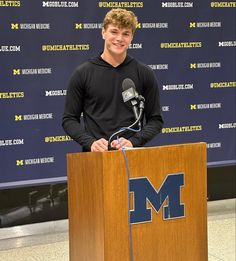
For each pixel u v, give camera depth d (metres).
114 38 2.45
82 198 2.16
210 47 4.44
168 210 2.10
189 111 4.43
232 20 4.49
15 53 3.86
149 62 4.26
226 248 3.71
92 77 2.53
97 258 2.06
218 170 4.55
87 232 2.13
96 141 2.24
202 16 4.39
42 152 4.01
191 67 4.40
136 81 2.55
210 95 4.48
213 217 4.45
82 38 4.04
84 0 4.00
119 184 2.00
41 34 3.91
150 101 2.61
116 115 2.53
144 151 2.04
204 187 2.17
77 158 2.17
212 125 4.51
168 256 2.11
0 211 3.94
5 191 3.94
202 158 2.16
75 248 2.26
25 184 3.98
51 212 4.09
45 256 3.63
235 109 4.56
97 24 4.07
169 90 4.35
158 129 2.56
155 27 4.25
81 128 2.51
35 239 3.97
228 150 4.57
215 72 4.48
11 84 3.88
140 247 2.05
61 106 4.03
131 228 2.03
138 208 2.04
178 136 4.41
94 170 2.04
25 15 3.86
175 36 4.32
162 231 2.09
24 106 3.93
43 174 4.03
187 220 2.14
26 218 4.02
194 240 2.16
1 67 3.84
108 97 2.52
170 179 2.09
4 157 3.91
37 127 3.98
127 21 2.44
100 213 2.01
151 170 2.05
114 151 1.99
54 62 3.98
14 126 3.91
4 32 3.82
